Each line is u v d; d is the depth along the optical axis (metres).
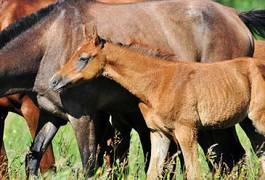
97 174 13.52
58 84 13.38
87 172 13.51
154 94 13.68
